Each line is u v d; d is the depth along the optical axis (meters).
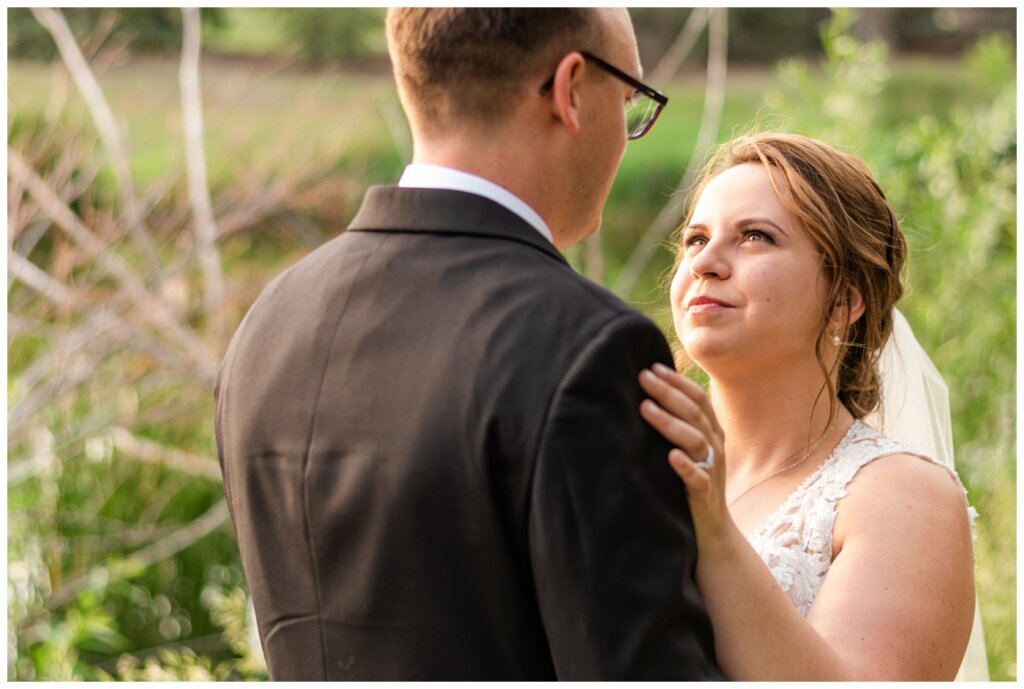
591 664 1.42
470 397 1.51
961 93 12.57
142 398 5.61
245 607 4.47
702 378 3.03
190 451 5.68
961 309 5.27
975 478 4.94
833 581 2.01
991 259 5.46
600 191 1.75
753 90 14.66
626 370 1.50
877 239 2.24
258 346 1.77
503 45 1.63
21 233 5.90
